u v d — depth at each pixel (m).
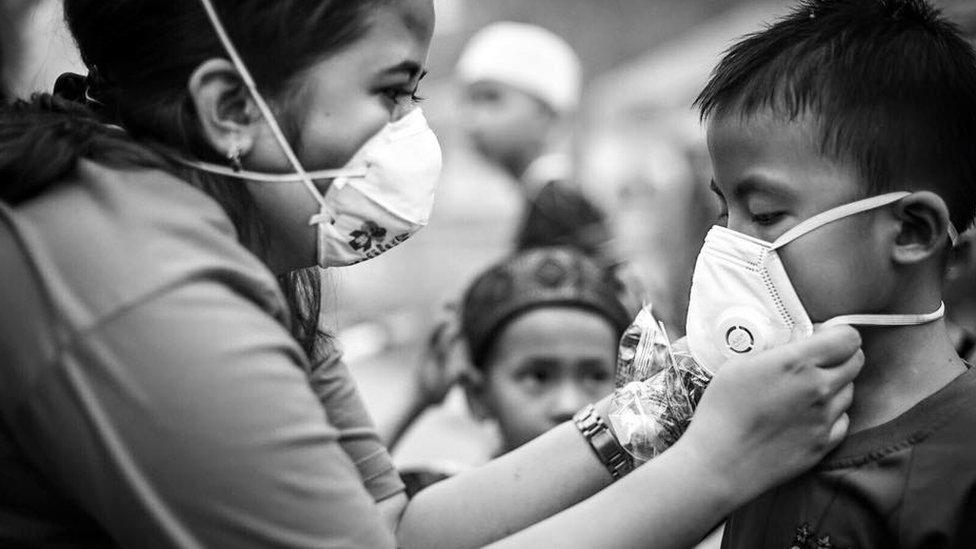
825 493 1.73
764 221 1.75
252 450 1.47
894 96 1.71
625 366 2.00
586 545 1.61
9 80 3.01
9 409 1.50
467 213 5.46
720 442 1.65
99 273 1.48
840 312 1.72
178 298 1.48
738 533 1.89
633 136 6.41
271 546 1.49
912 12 1.85
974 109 1.80
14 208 1.55
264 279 1.57
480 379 3.04
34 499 1.58
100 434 1.46
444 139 6.33
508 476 2.01
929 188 1.74
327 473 1.53
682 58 6.59
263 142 1.64
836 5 1.84
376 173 1.66
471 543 1.98
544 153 5.42
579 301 2.95
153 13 1.62
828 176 1.70
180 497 1.47
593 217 4.09
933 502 1.63
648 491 1.64
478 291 3.07
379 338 4.95
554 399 2.93
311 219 1.68
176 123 1.64
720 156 1.79
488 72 5.35
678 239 5.55
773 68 1.76
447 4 7.30
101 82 1.72
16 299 1.49
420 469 2.89
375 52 1.64
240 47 1.61
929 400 1.69
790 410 1.64
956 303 2.95
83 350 1.46
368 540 1.55
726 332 1.74
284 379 1.52
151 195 1.55
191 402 1.46
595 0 7.46
